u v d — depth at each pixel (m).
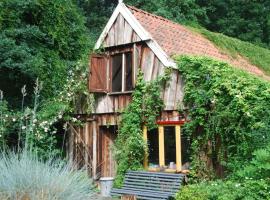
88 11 25.27
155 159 11.73
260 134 9.09
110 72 12.47
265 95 9.25
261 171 8.45
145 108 11.39
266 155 8.35
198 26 22.92
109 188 11.45
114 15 12.31
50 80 13.86
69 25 15.37
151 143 11.91
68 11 15.38
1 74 13.23
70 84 12.98
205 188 8.74
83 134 13.05
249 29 25.66
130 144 11.30
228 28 25.61
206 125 10.12
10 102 13.27
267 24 25.67
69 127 13.23
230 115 9.50
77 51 15.53
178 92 10.83
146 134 11.44
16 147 11.69
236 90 9.47
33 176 5.11
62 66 14.27
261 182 8.01
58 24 14.67
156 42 11.32
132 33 11.85
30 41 13.54
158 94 11.12
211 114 10.01
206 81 10.16
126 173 11.26
